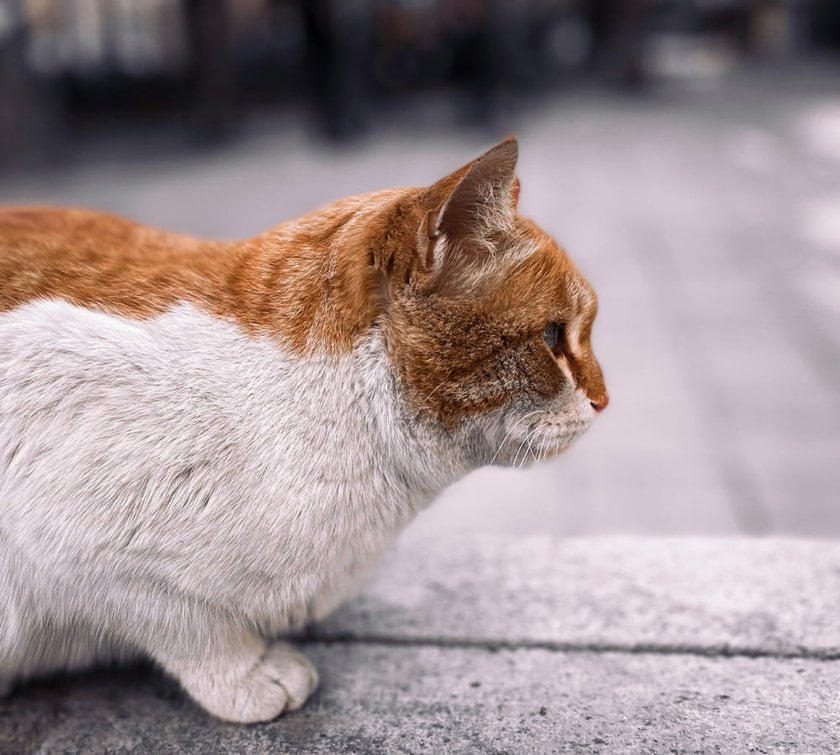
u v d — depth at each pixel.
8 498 0.69
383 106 4.66
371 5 4.26
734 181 3.13
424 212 0.69
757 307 2.02
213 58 3.72
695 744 0.73
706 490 1.35
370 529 0.73
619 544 0.89
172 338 0.70
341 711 0.76
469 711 0.76
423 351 0.70
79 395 0.69
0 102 3.32
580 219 2.71
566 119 4.52
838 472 1.39
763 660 0.79
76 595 0.71
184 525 0.69
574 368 0.73
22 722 0.75
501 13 4.09
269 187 3.04
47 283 0.72
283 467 0.70
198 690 0.74
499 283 0.70
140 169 3.40
